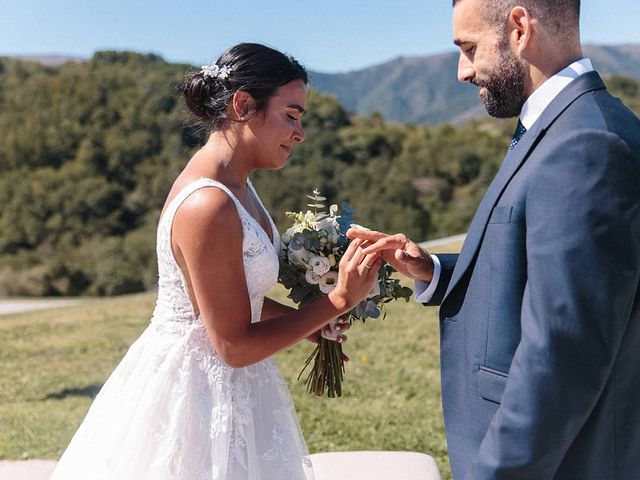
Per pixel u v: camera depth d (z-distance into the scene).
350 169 44.28
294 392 6.62
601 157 1.81
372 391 6.63
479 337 2.05
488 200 2.06
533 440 1.78
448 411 2.19
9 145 46.53
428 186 44.28
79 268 39.84
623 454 1.95
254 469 2.57
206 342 2.55
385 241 2.45
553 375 1.76
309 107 49.88
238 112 2.49
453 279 2.16
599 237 1.77
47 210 43.22
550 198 1.84
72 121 46.97
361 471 3.92
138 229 43.53
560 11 2.02
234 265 2.37
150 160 45.62
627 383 1.92
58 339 9.94
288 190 41.81
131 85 48.94
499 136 50.47
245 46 2.52
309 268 2.71
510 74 2.07
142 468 2.53
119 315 11.70
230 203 2.38
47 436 5.60
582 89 1.97
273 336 2.39
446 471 4.74
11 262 41.28
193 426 2.51
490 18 2.07
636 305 1.88
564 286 1.77
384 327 9.26
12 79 52.88
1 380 7.67
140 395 2.60
